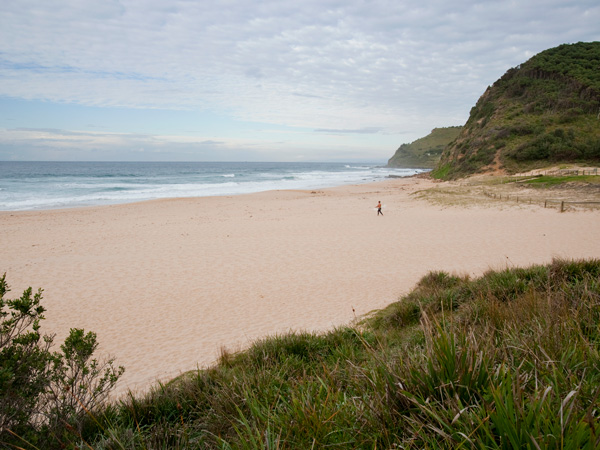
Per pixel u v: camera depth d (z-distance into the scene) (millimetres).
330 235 20484
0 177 77688
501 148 66625
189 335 8672
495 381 1855
